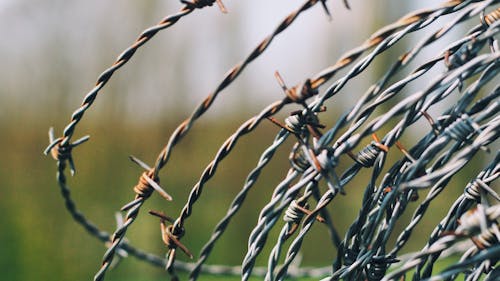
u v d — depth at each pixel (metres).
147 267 3.85
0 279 4.44
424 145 0.53
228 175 6.64
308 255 4.80
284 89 0.49
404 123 0.50
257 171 0.55
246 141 6.75
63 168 0.66
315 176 0.51
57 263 4.70
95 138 7.31
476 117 0.48
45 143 7.22
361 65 0.52
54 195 6.08
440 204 4.38
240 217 5.86
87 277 4.75
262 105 7.69
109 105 7.67
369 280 0.57
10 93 7.45
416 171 0.49
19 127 7.27
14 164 6.70
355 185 5.34
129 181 6.95
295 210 0.54
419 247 4.29
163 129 7.78
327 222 0.62
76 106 7.86
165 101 7.92
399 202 0.54
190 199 0.55
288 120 0.51
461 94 0.55
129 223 0.56
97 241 4.89
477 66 0.46
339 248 0.57
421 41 0.46
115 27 8.11
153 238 5.02
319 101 0.53
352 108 0.50
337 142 0.52
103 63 8.02
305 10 0.47
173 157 7.12
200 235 5.41
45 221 5.17
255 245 0.54
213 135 7.45
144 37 0.56
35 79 7.70
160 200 5.55
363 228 0.59
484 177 0.54
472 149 0.46
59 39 7.88
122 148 7.26
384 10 7.45
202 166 7.09
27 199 5.74
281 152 6.36
